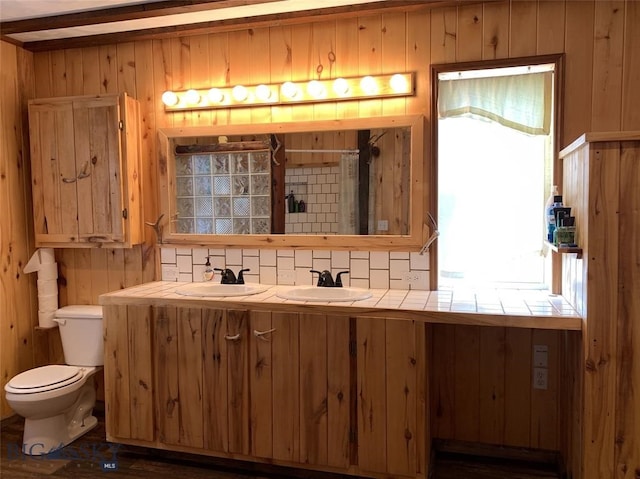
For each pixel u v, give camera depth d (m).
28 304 3.21
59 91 3.19
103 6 2.63
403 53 2.63
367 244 2.70
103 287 3.21
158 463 2.60
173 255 3.08
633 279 1.87
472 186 2.76
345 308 2.26
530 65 2.46
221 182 2.94
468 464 2.56
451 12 2.55
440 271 2.84
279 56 2.83
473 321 2.12
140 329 2.55
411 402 2.21
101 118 2.90
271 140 2.84
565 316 2.05
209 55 2.94
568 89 2.42
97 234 2.96
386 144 2.66
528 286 2.70
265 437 2.40
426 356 2.25
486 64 2.51
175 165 3.00
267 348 2.37
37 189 3.03
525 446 2.58
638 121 2.35
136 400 2.58
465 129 2.75
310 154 2.78
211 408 2.47
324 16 2.67
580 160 2.04
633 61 2.34
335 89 2.67
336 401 2.29
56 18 2.75
